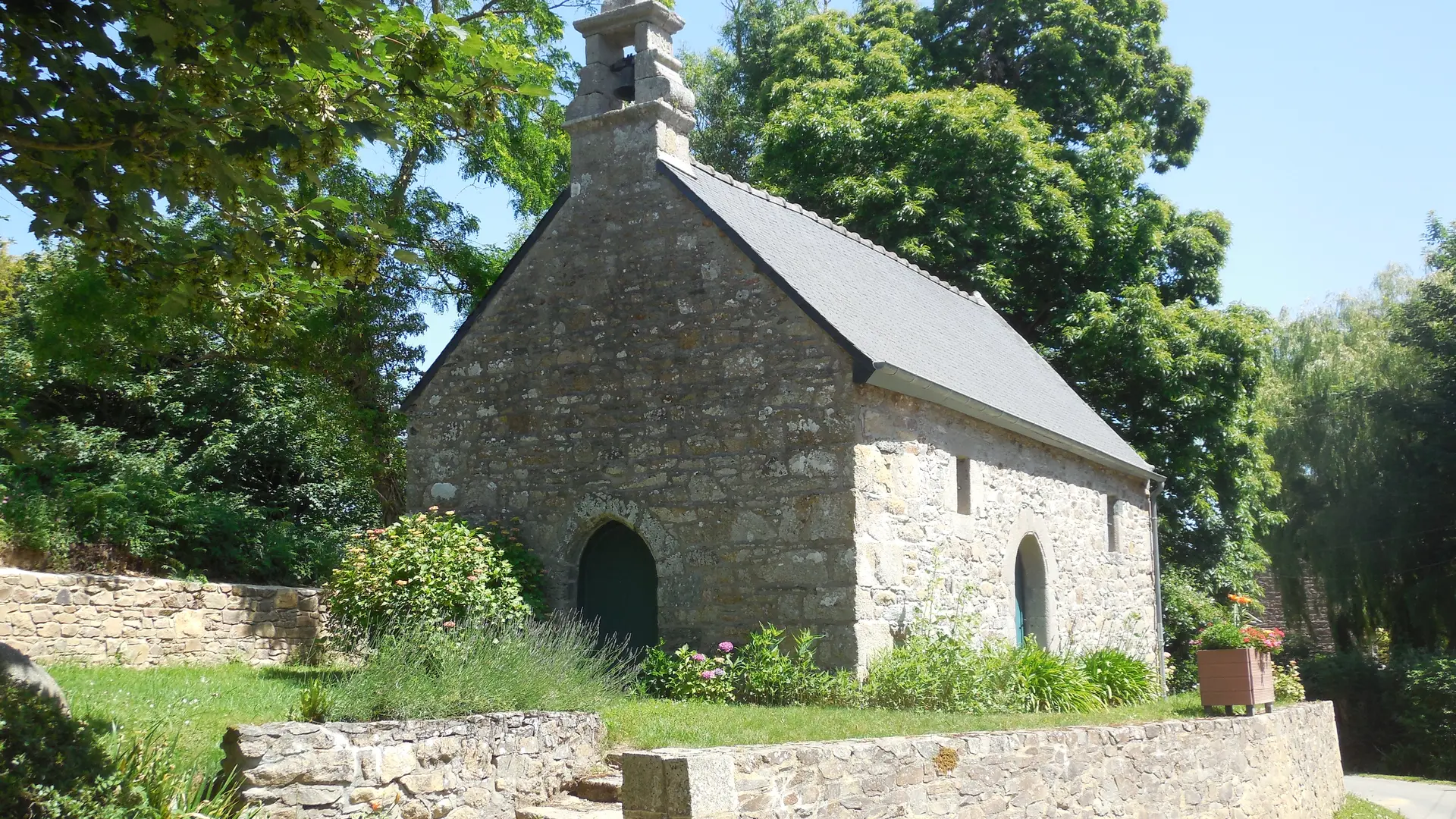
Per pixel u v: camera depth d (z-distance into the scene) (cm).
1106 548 1836
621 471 1341
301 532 1950
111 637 1298
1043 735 923
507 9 1867
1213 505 2562
